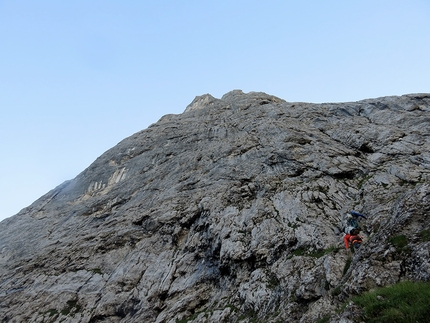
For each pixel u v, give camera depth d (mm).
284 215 25234
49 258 35188
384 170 26438
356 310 10953
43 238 41094
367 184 25469
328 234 21219
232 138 43062
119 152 54688
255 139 39750
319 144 33969
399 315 9625
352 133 34062
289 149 33906
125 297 26375
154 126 60594
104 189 46688
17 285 32781
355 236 16625
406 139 29750
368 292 11961
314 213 24188
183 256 27906
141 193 40281
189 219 31016
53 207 49438
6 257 40125
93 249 33625
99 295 27766
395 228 14016
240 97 60781
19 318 28156
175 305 23359
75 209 45031
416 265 11781
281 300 17469
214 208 29797
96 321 25719
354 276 13414
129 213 36875
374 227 18188
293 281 18094
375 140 31469
